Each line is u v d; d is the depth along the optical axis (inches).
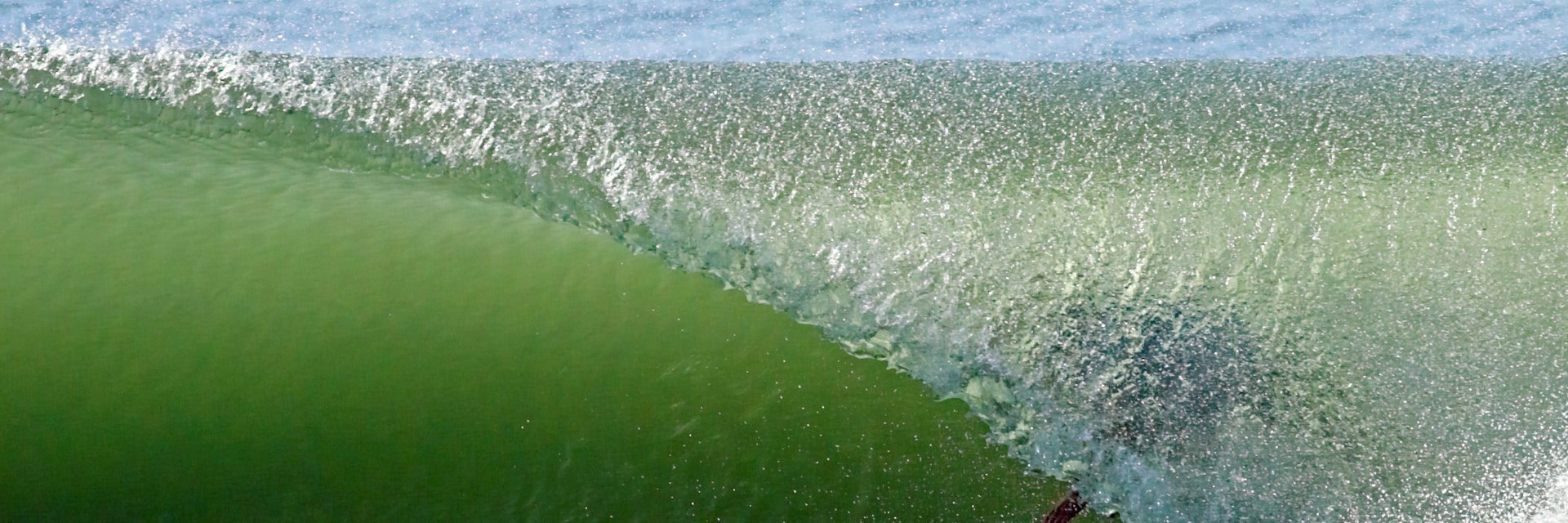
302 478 99.0
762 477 102.3
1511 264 116.4
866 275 116.0
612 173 127.6
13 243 107.1
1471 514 101.2
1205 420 106.4
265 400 99.5
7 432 97.0
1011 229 121.1
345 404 100.1
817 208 123.1
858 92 149.5
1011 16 193.9
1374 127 136.9
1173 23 187.6
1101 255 118.8
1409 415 106.1
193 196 117.1
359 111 138.4
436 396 101.3
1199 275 117.1
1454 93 145.7
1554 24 177.9
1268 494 103.2
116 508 97.5
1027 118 141.5
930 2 197.0
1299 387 108.0
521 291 108.3
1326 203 123.4
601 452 101.8
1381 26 182.2
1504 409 105.6
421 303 105.8
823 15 196.2
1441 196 123.5
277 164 127.5
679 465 102.1
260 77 143.3
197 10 176.9
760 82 152.4
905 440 104.7
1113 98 147.6
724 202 123.6
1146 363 109.7
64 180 117.5
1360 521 101.8
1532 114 139.0
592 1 192.4
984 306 113.7
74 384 98.5
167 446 98.1
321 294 105.3
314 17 179.8
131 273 105.3
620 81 150.7
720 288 112.8
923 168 129.8
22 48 146.4
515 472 100.7
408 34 177.8
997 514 102.8
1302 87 150.7
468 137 133.1
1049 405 107.7
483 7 186.4
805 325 110.9
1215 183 126.3
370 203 118.9
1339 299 114.8
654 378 104.7
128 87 139.3
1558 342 109.4
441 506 99.7
